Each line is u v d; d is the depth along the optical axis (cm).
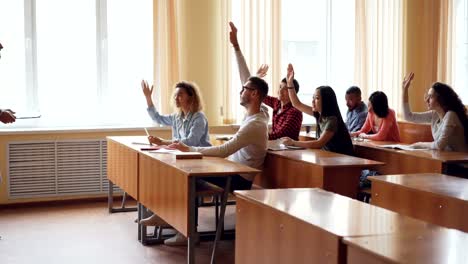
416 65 695
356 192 363
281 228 215
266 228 227
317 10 662
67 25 571
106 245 425
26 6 555
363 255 172
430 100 452
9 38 553
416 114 518
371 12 660
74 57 575
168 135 591
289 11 650
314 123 646
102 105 586
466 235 186
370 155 475
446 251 169
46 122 569
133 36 591
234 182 399
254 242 237
